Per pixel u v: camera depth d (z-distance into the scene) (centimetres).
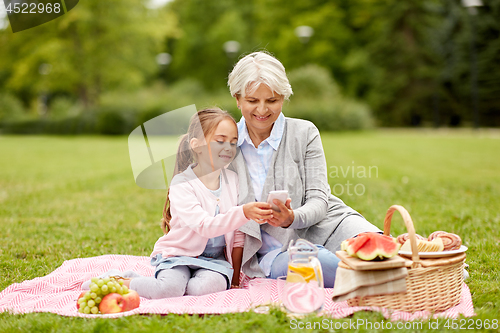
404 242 247
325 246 280
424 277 226
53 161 1235
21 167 1091
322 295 226
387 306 226
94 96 2922
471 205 574
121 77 2861
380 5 3347
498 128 2984
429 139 1922
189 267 278
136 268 329
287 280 227
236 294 256
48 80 2762
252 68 263
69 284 290
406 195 665
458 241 242
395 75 3234
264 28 3622
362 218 284
